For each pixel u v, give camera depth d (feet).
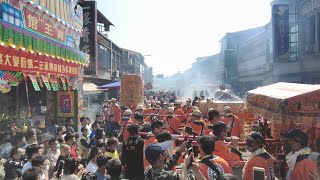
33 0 30.30
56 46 33.24
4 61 23.91
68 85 39.78
